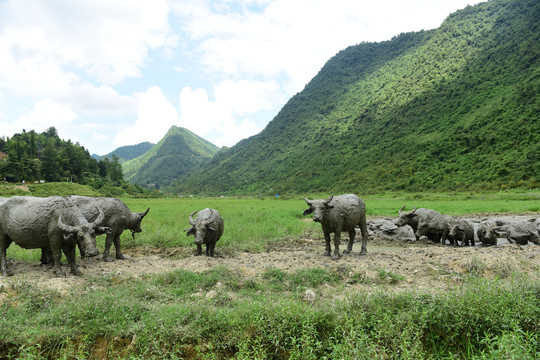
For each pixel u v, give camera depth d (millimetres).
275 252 12148
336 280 8219
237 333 5418
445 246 14031
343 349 4852
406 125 117250
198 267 8844
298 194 95750
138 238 13289
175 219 19578
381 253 11156
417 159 79500
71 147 133750
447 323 5656
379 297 6332
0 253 7746
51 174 115438
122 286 7312
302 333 5289
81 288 7047
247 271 8555
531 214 25859
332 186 92188
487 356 4797
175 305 6320
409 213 15273
